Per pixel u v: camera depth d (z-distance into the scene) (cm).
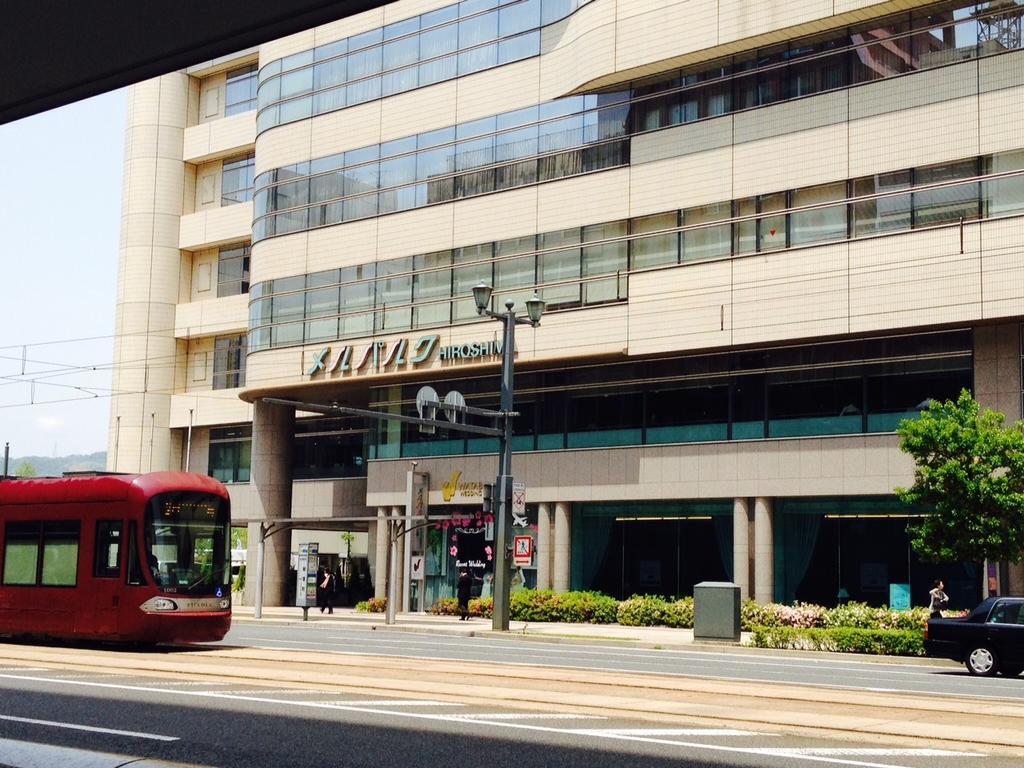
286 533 5281
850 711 1385
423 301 4531
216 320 5853
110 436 6012
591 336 4066
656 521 4041
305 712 1312
